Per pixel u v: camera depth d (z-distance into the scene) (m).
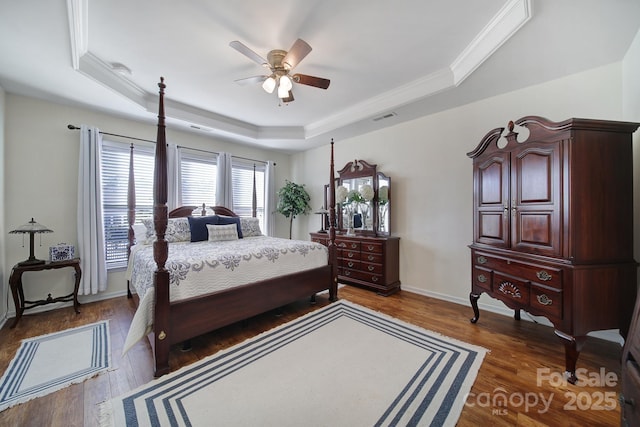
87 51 2.34
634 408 0.91
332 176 3.38
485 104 2.98
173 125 3.83
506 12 1.84
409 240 3.72
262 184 5.37
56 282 3.07
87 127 3.17
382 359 1.99
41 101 3.00
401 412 1.47
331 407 1.51
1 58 2.18
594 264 1.77
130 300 3.30
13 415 1.45
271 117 4.10
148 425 1.38
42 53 2.11
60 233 3.11
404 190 3.78
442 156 3.37
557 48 2.04
